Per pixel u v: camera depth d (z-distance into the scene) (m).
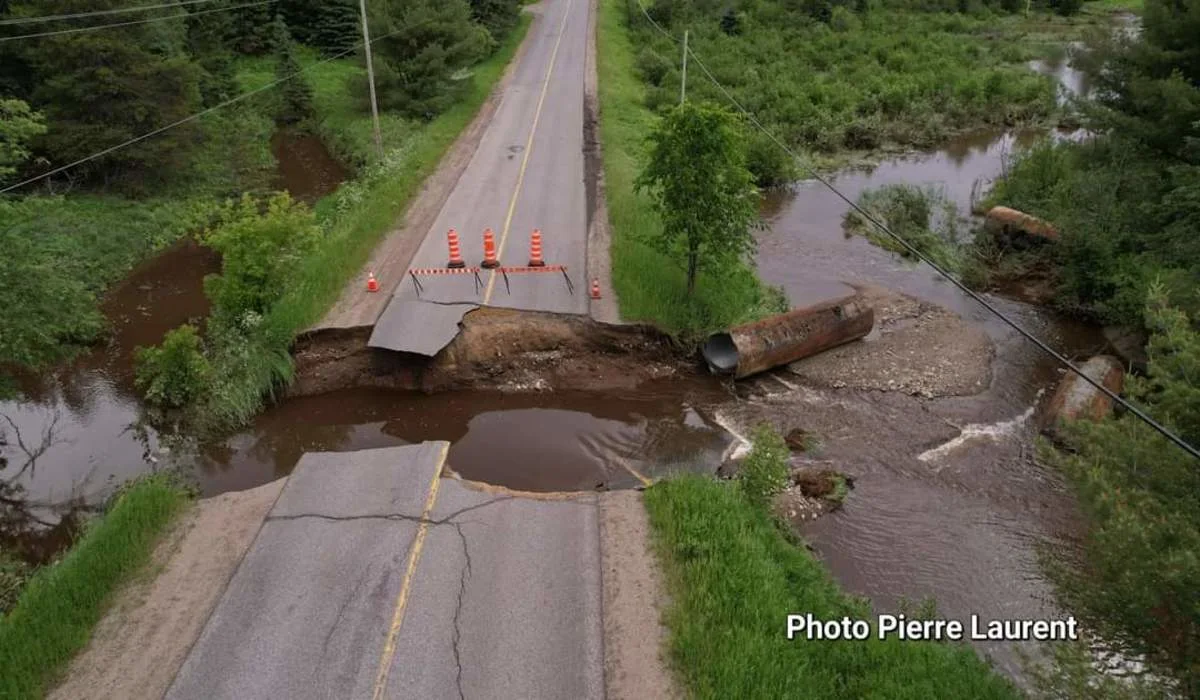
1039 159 27.47
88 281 22.00
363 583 10.59
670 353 17.77
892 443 15.24
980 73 45.16
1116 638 8.68
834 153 35.62
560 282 19.53
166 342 16.25
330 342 17.34
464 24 36.78
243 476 14.95
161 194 28.25
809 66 47.38
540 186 26.20
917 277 23.00
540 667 9.35
